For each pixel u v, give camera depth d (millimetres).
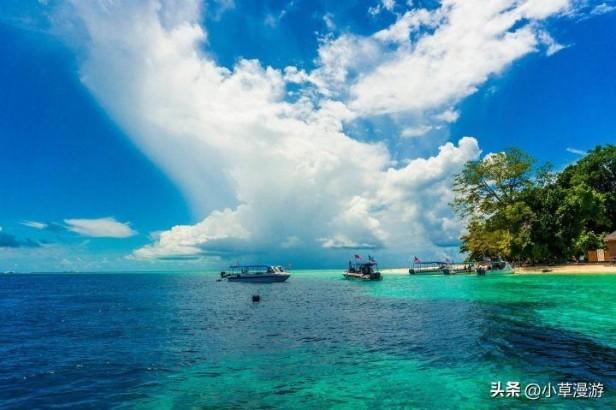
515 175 50312
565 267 43969
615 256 45375
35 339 17734
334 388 10047
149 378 11273
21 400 9742
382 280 58938
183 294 47500
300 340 16109
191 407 9062
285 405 9039
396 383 10242
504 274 48875
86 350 15117
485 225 53375
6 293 58844
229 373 11578
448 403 8805
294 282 72000
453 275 60281
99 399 9711
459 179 54875
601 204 43688
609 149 51719
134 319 24188
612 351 12484
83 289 68250
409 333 16516
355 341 15562
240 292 49094
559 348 12930
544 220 45500
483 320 18469
